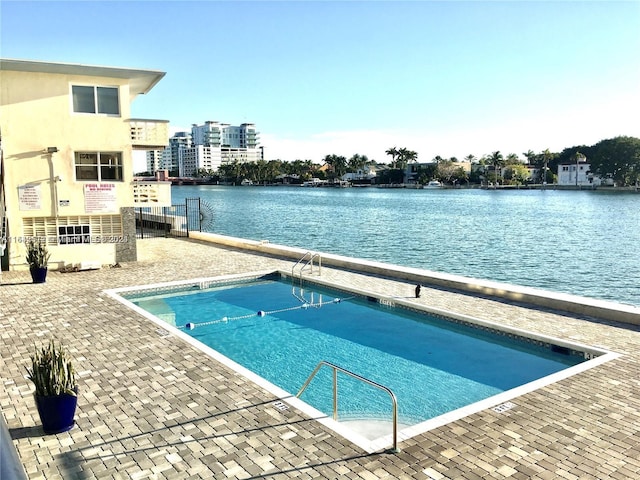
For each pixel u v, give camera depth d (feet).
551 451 22.11
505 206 304.50
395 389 33.73
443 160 625.41
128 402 27.37
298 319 50.21
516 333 40.11
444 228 178.81
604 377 30.35
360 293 55.31
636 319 40.91
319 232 168.96
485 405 26.68
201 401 27.40
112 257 72.02
